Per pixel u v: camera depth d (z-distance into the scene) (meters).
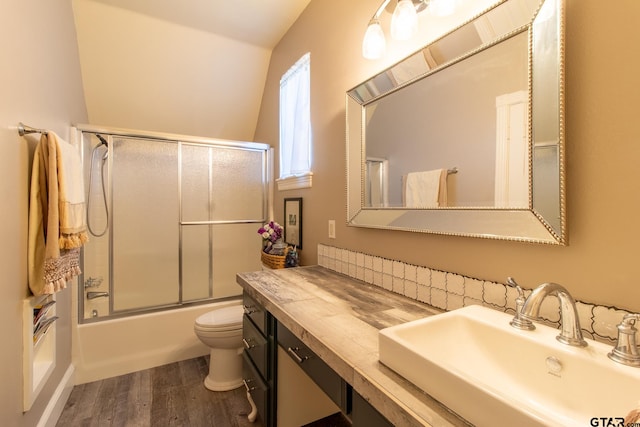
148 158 2.49
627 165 0.69
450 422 0.54
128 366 2.21
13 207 1.20
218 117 3.05
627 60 0.69
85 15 2.17
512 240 0.90
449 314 0.88
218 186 2.77
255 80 2.96
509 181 0.90
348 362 0.75
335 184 1.80
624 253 0.70
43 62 1.53
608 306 0.72
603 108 0.72
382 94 1.40
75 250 1.62
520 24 0.86
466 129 1.03
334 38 1.80
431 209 1.16
